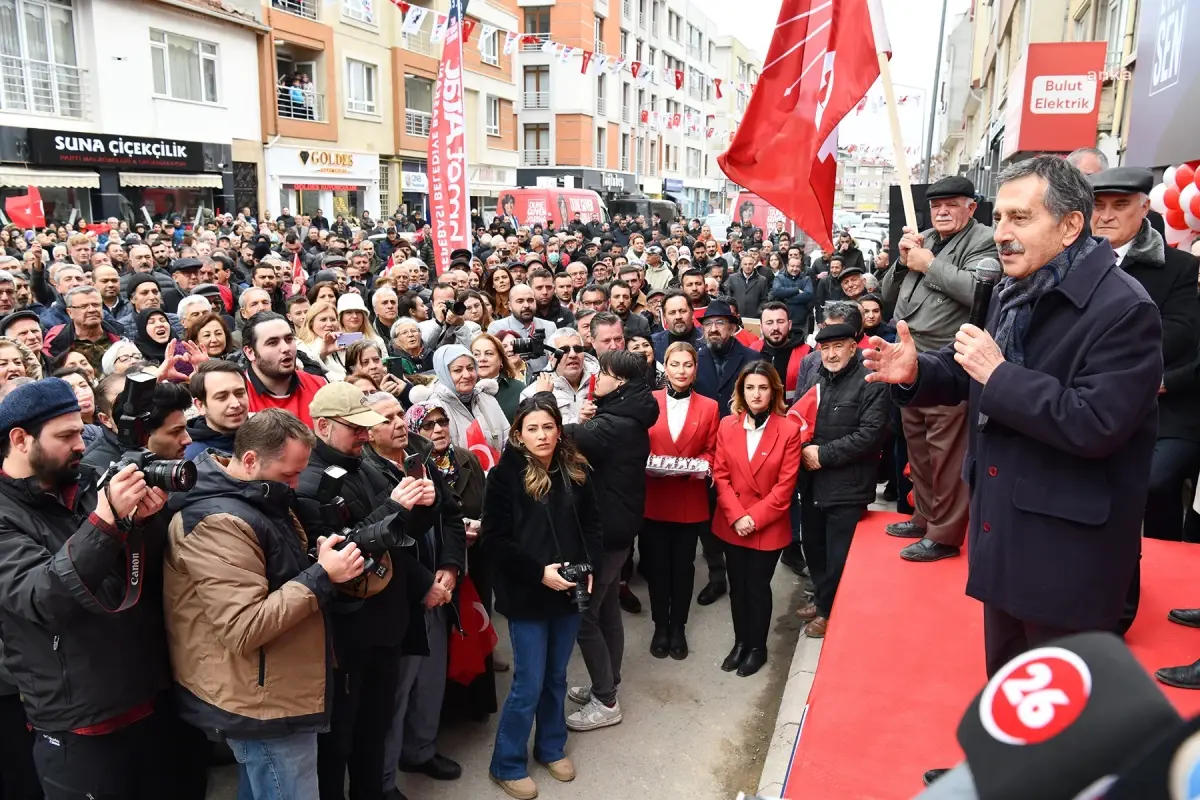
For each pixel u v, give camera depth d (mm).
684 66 55531
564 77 39500
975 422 2391
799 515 6312
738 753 4188
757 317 11664
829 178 4453
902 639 3475
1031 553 2207
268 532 2818
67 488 2809
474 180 32594
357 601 3158
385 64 27578
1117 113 9406
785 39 4488
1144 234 3891
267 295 6188
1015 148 10422
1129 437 2148
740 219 27188
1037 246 2148
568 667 5105
